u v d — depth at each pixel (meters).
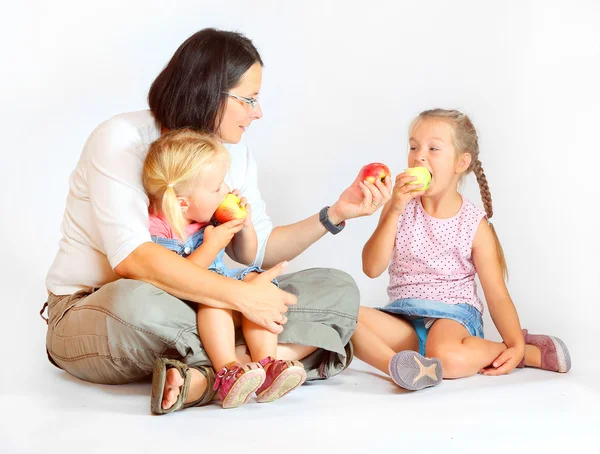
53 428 1.93
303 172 3.60
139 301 2.10
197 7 3.67
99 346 2.18
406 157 3.61
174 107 2.35
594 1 3.57
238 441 1.82
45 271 3.59
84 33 3.68
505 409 2.08
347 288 2.33
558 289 3.38
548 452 1.76
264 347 2.18
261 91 3.64
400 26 3.64
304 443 1.81
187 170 2.21
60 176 3.70
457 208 2.77
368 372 2.54
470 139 2.80
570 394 2.23
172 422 1.97
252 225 2.47
